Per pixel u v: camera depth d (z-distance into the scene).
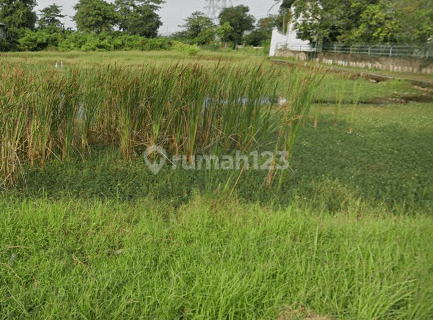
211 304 2.21
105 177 4.50
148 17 40.59
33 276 2.49
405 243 2.86
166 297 2.26
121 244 3.03
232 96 5.11
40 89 4.57
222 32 36.53
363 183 4.50
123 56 23.66
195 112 4.85
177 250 2.86
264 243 2.93
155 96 4.99
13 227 3.11
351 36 15.71
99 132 5.49
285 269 2.57
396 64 13.41
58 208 3.44
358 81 13.34
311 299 2.33
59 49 29.05
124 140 4.97
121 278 2.46
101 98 5.34
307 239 3.05
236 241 2.96
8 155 4.12
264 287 2.37
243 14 37.41
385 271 2.47
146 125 5.12
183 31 39.12
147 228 3.16
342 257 2.71
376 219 3.48
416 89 12.10
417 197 4.11
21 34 30.09
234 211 3.66
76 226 3.21
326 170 4.86
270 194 4.20
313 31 19.12
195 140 5.24
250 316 2.17
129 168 4.79
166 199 4.05
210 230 3.19
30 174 4.51
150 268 2.62
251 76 5.16
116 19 40.09
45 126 4.58
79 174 4.55
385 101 10.82
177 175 4.61
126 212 3.64
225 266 2.59
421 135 6.54
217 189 4.16
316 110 7.30
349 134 6.68
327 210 3.79
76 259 2.69
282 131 4.42
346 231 3.13
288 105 4.35
